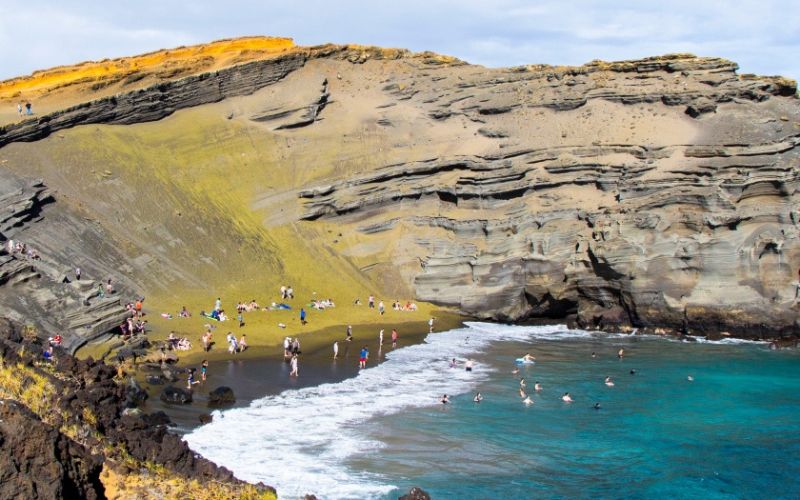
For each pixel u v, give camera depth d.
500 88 102.00
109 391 35.12
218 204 81.62
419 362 62.88
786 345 71.56
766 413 51.78
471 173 89.44
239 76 96.94
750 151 82.56
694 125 91.81
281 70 100.88
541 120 96.44
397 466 40.25
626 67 101.06
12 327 42.06
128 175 77.25
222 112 94.12
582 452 43.84
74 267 61.06
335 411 48.47
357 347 66.06
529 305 81.69
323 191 86.56
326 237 85.12
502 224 83.81
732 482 40.38
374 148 95.00
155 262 68.69
